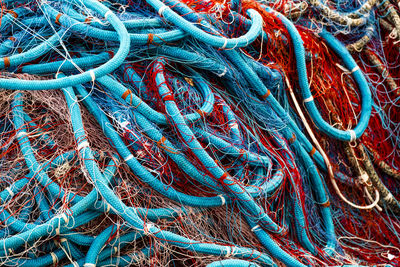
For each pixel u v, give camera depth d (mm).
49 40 1868
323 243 2186
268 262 1869
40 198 1691
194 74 2076
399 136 2498
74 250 1680
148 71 1943
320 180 2207
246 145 2020
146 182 1790
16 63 1802
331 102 2342
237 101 2154
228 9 2156
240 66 2066
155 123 1850
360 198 2369
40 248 1666
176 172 1870
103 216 1767
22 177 1718
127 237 1720
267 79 2184
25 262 1599
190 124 1882
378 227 2324
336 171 2287
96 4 1852
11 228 1612
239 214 1935
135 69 1963
